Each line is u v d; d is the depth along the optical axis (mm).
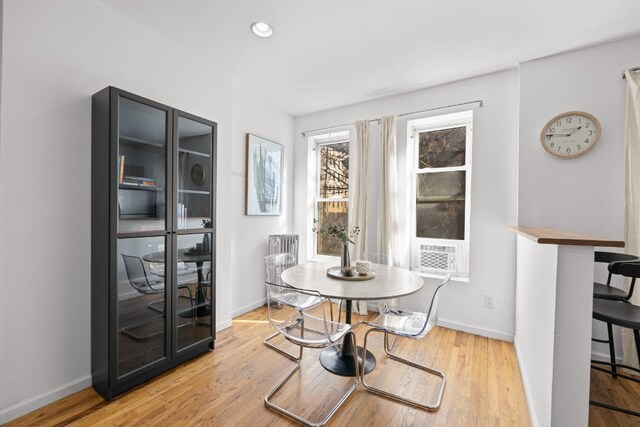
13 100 1546
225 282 2842
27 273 1605
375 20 2002
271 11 1932
